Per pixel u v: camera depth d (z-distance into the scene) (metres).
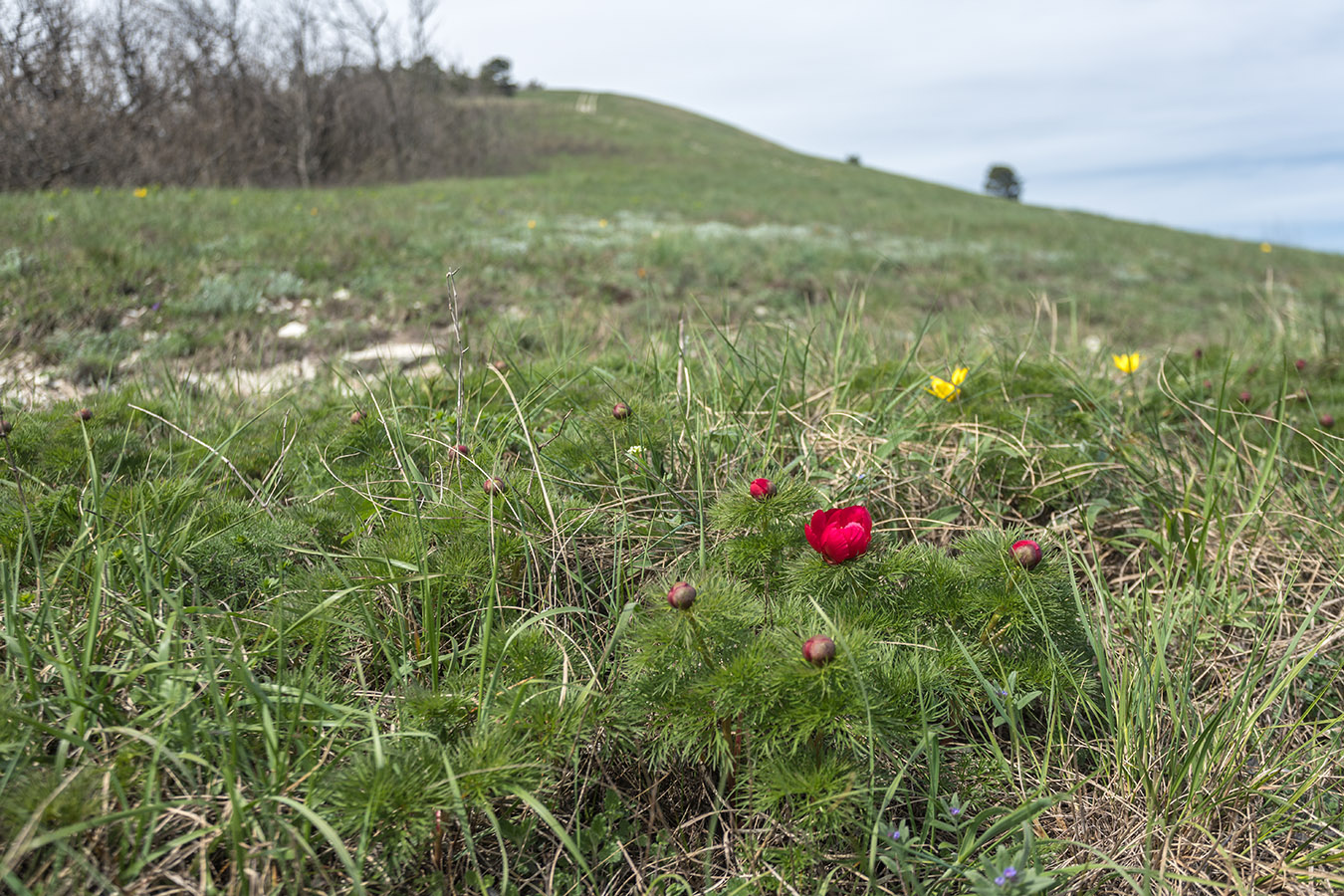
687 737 1.59
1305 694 2.24
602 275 9.08
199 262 7.52
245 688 1.53
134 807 1.45
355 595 1.94
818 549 1.75
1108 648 2.20
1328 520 2.89
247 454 3.11
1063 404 3.68
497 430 2.95
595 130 46.81
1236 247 24.53
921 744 1.58
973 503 2.88
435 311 6.92
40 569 1.84
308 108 22.39
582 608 2.07
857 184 35.12
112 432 3.05
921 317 7.67
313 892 1.40
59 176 16.19
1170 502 3.06
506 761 1.47
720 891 1.60
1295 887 1.65
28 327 5.48
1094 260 16.39
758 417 3.26
